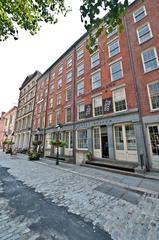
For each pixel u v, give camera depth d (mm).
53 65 25484
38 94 29469
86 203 5016
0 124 55656
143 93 10477
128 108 11180
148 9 11734
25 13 4641
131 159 10508
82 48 18531
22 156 22594
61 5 4789
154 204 4789
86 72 16641
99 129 13562
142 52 11250
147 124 9938
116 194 5855
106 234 3312
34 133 26828
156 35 10719
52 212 4398
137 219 3902
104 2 2561
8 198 5527
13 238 3170
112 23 2768
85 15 2764
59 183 7508
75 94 17656
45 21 5082
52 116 22000
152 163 9266
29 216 4164
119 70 12766
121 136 11539
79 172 9984
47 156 19953
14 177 8922
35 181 7949
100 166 11375
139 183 7082
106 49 14562
